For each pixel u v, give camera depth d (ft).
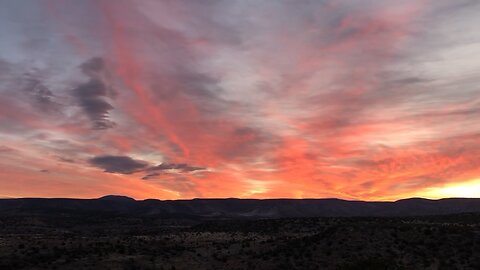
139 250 304.91
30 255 282.15
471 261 243.40
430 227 290.15
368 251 262.47
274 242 322.34
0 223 516.73
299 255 274.98
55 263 264.93
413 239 272.51
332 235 290.76
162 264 275.18
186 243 341.41
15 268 255.09
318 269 252.21
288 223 421.18
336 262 256.11
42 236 372.99
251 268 268.62
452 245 260.62
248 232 405.18
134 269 262.67
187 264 278.46
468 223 342.23
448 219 380.99
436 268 240.12
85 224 617.21
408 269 238.48
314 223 408.26
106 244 318.45
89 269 256.93
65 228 549.13
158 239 356.79
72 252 289.53
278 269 261.44
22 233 439.22
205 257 294.25
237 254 299.38
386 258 251.60
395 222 321.73
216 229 448.24
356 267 242.78
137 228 579.48
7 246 300.20
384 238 276.21
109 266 263.29
